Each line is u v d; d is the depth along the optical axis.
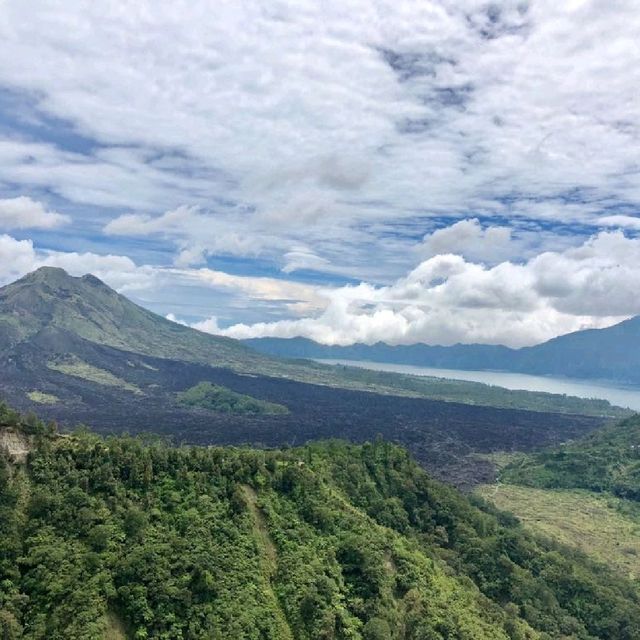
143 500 91.25
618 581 136.38
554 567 127.44
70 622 72.50
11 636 70.06
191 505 93.19
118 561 79.69
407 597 96.44
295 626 84.38
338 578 93.62
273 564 91.62
